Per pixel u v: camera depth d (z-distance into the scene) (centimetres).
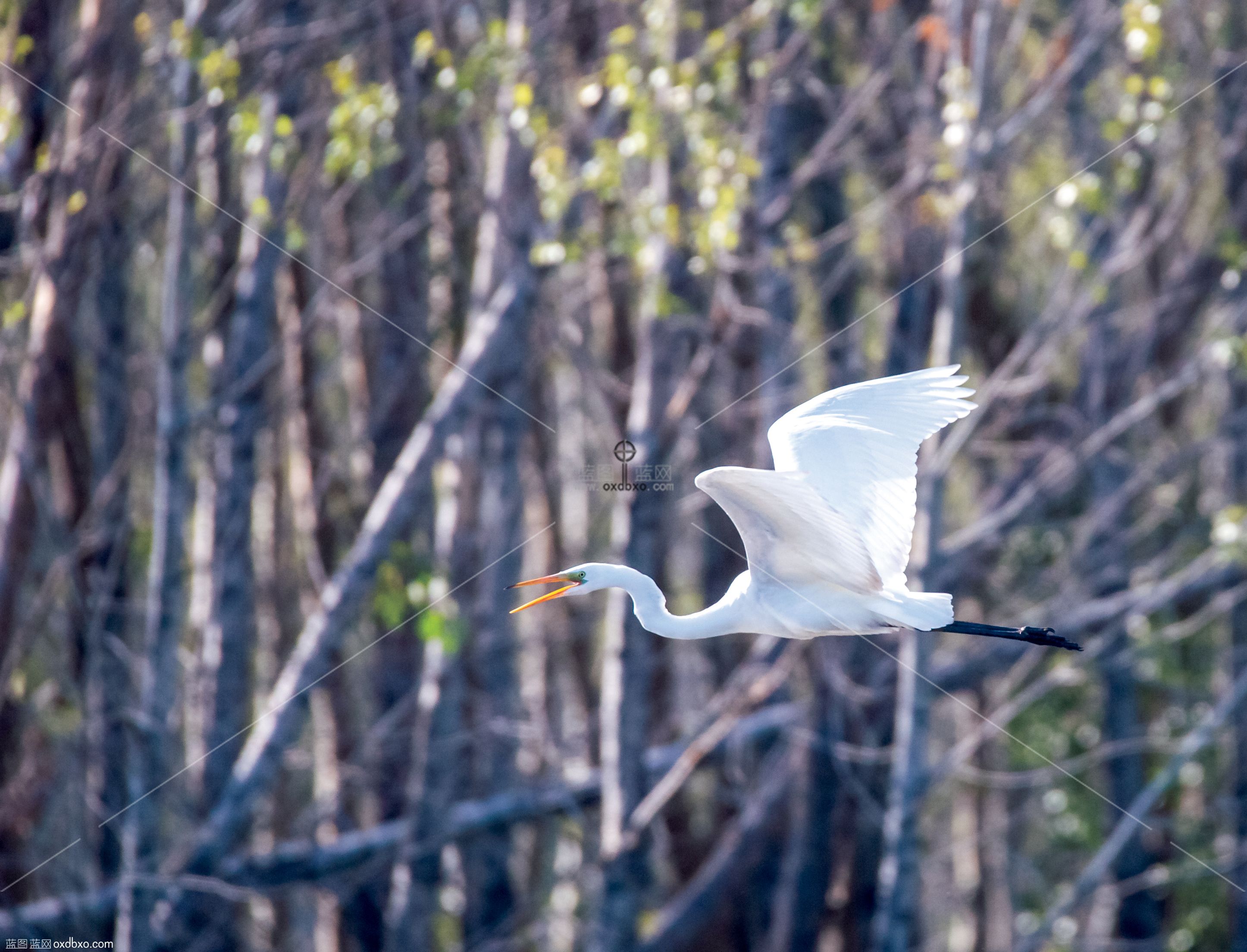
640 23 1422
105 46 1326
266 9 1448
